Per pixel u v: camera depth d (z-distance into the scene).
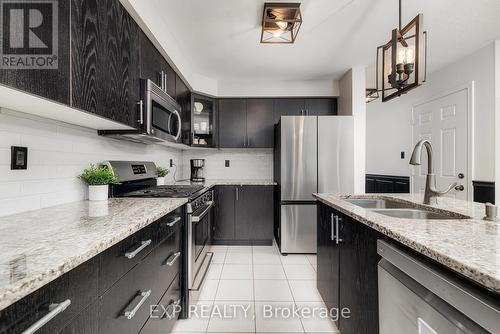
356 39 2.42
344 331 1.44
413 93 3.73
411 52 1.45
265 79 3.49
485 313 0.54
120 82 1.45
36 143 1.28
